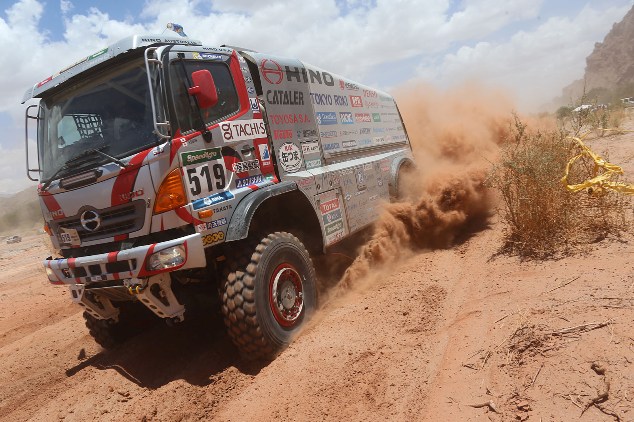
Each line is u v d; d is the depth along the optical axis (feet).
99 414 13.07
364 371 11.97
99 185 13.79
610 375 8.83
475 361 10.83
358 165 21.47
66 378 16.19
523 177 17.49
